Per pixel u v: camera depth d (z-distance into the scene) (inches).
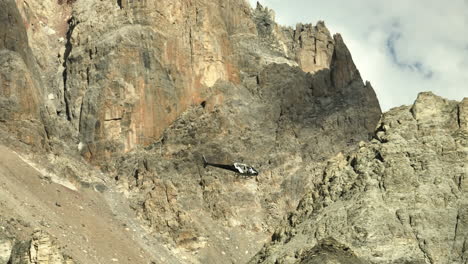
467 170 4665.4
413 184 4655.5
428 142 4817.9
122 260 6545.3
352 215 4566.9
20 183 6697.8
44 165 7258.9
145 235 7121.1
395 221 4503.0
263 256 4707.2
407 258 4325.8
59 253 4598.9
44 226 6171.3
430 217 4488.2
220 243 7347.4
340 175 4950.8
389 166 4749.0
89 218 6894.7
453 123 4874.5
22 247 4672.7
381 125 5078.7
